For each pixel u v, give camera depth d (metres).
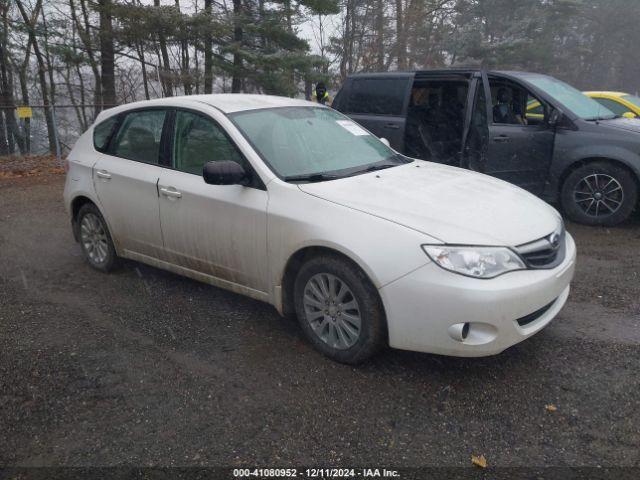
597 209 6.55
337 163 4.25
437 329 3.16
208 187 4.15
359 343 3.47
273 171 3.92
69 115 18.02
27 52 21.38
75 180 5.31
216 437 2.95
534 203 3.90
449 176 4.22
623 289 4.74
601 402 3.16
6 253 6.23
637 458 2.71
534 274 3.26
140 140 4.82
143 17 16.23
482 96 7.03
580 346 3.78
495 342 3.14
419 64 26.88
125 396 3.33
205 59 18.36
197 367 3.63
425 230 3.25
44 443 2.95
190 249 4.38
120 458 2.81
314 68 18.98
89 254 5.46
